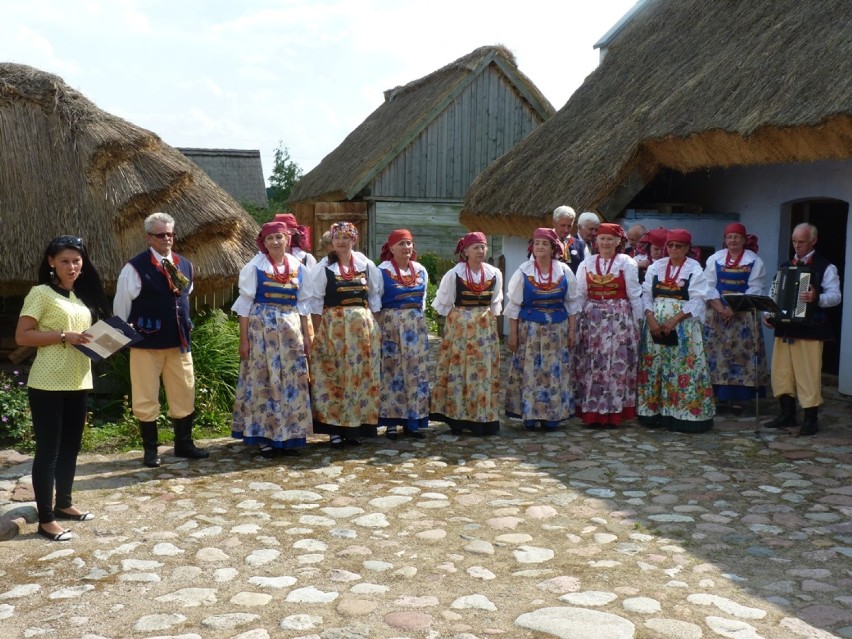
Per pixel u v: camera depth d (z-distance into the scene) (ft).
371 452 21.62
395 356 22.63
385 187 61.87
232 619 12.05
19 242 24.43
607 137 31.55
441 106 61.93
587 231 27.04
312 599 12.72
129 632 11.69
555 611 12.17
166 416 24.17
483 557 14.44
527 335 23.67
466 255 23.13
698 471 19.67
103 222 25.30
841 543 14.97
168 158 27.30
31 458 20.84
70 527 15.93
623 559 14.29
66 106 26.48
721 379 25.80
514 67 63.36
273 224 20.70
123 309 19.94
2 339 27.12
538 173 34.32
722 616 12.03
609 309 23.99
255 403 20.76
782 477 19.08
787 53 26.18
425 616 12.09
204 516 16.60
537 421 24.30
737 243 25.40
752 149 25.53
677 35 35.55
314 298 21.63
